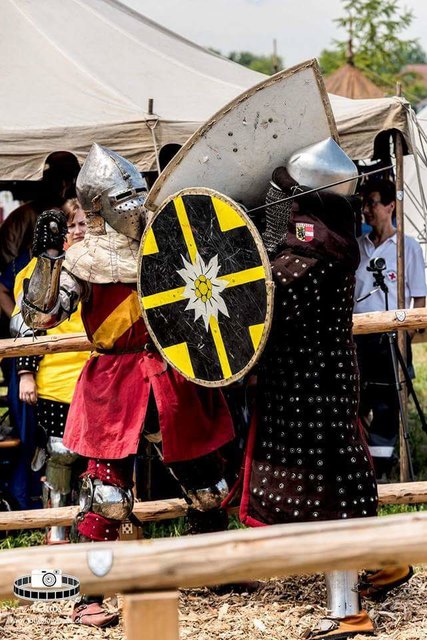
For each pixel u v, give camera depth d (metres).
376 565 2.45
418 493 5.48
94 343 4.71
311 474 4.24
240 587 5.13
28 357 6.25
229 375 4.20
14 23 8.27
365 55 26.66
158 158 7.16
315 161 4.18
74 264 4.55
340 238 4.20
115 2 9.41
